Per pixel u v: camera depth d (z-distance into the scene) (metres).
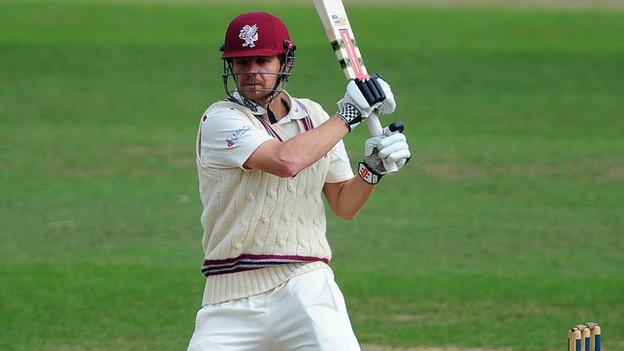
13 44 81.50
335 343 16.58
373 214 42.81
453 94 70.38
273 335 16.89
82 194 45.59
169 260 35.84
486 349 26.98
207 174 16.95
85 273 34.03
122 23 90.88
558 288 32.72
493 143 57.38
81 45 82.00
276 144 16.25
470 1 106.06
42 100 66.06
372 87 16.45
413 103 67.44
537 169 51.56
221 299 17.05
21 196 45.03
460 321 29.30
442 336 27.92
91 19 91.81
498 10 101.38
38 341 27.28
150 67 76.06
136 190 46.50
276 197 16.72
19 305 30.48
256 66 16.73
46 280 33.16
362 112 16.44
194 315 29.83
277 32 16.78
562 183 48.81
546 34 91.06
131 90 69.62
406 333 28.11
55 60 77.12
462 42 87.25
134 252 36.88
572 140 58.50
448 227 40.91
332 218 42.03
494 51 84.06
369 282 33.16
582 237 39.66
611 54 83.75
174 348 26.83
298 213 16.92
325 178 17.47
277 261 16.81
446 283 33.19
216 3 101.25
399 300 31.30
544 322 29.28
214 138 16.69
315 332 16.61
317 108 17.78
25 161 51.47
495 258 36.56
